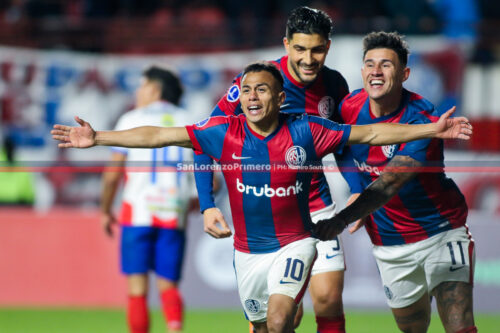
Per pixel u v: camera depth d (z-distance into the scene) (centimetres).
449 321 1372
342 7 3453
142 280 1805
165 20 3153
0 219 2675
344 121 1452
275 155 1245
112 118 2902
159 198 1811
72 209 2848
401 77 1348
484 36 2872
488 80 2820
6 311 2555
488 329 2241
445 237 1402
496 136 2802
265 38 2925
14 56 2909
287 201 1261
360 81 2806
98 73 2909
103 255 2656
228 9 3528
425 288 1455
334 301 1441
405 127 1229
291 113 1384
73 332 2181
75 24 2977
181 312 1816
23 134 2872
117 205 2775
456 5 3528
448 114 1208
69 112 2894
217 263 2600
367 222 1473
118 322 2356
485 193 2764
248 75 1233
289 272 1250
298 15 1360
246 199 1265
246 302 1324
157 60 2909
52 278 2659
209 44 2930
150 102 1878
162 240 1816
